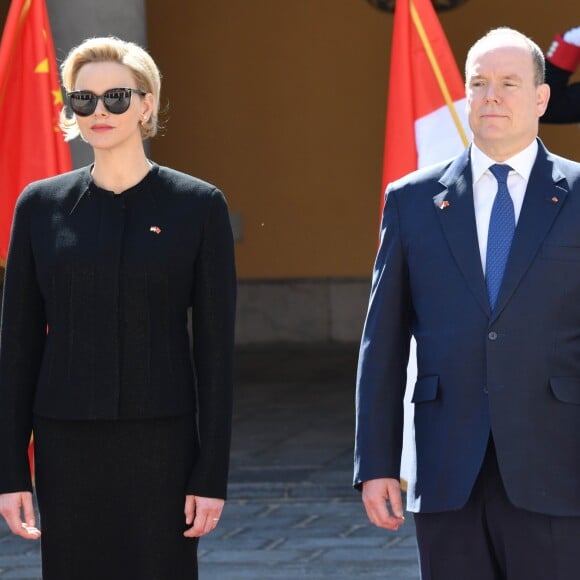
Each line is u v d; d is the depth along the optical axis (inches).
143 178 373.4
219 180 1412.4
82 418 359.3
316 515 745.0
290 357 1360.7
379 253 384.2
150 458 362.3
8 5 1300.4
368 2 1390.3
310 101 1402.6
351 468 850.1
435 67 529.3
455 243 368.8
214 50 1397.6
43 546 367.9
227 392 370.3
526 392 357.7
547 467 354.9
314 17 1393.9
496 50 366.9
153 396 361.1
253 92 1402.6
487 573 365.1
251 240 1414.9
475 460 358.0
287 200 1412.4
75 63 373.1
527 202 367.2
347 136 1403.8
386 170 533.3
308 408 1077.8
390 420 375.2
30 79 518.3
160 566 364.2
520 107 365.1
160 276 363.3
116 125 367.9
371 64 1393.9
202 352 370.9
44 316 376.5
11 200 516.7
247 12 1397.6
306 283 1412.4
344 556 655.8
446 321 366.9
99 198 370.3
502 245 367.2
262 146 1406.3
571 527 355.9
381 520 371.9
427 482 364.5
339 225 1408.7
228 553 665.6
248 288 1416.1
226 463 369.7
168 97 1403.8
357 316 1412.4
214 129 1405.0
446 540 365.7
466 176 375.6
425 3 530.3
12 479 368.5
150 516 362.9
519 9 1357.0
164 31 1397.6
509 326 359.6
